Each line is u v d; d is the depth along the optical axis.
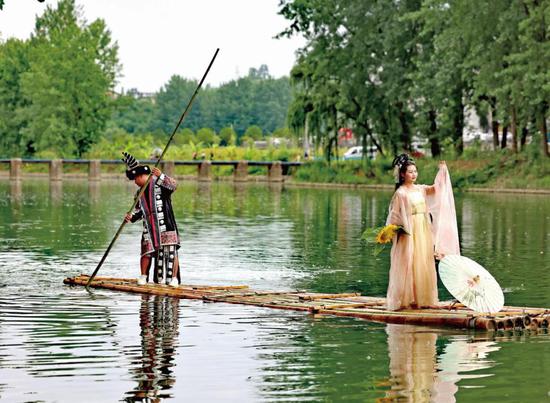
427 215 13.49
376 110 61.28
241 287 16.20
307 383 9.77
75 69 95.69
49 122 95.19
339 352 11.14
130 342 11.66
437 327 12.57
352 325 12.75
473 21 53.44
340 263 20.20
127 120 176.88
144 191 16.23
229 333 12.22
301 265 19.84
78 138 96.19
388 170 61.44
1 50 106.06
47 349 11.27
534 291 16.05
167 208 16.30
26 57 103.62
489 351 11.16
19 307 14.16
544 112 52.88
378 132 61.81
